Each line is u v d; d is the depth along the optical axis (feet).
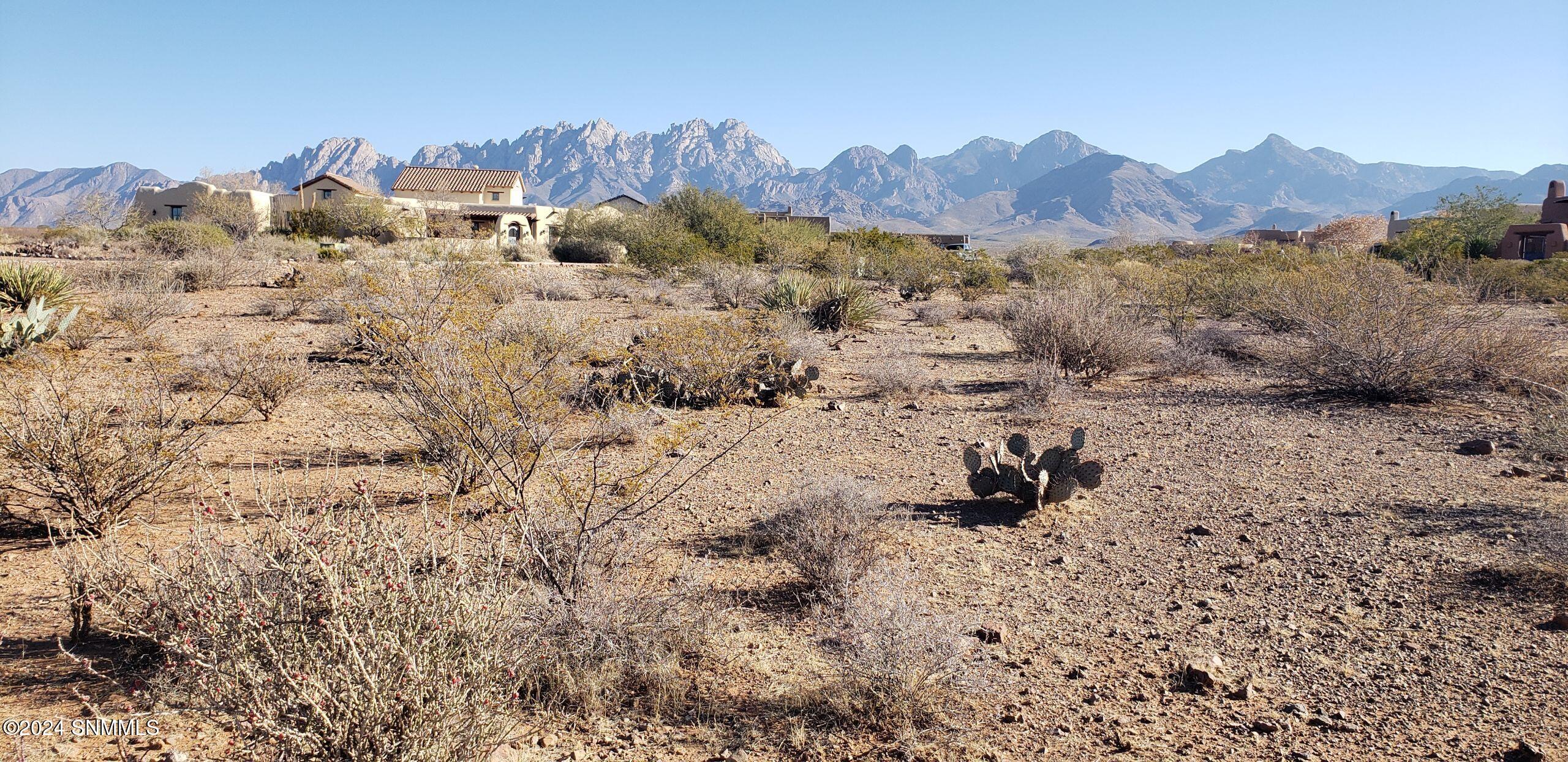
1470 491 23.68
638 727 12.69
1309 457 28.27
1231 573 18.54
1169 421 34.40
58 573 17.54
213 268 81.56
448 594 10.62
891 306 88.28
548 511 17.04
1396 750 11.81
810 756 11.93
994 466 23.97
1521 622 15.56
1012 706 13.16
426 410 21.86
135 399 22.62
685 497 23.89
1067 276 71.05
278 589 11.10
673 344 37.55
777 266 111.65
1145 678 14.03
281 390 33.14
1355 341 38.29
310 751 9.36
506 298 53.78
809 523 18.11
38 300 44.14
